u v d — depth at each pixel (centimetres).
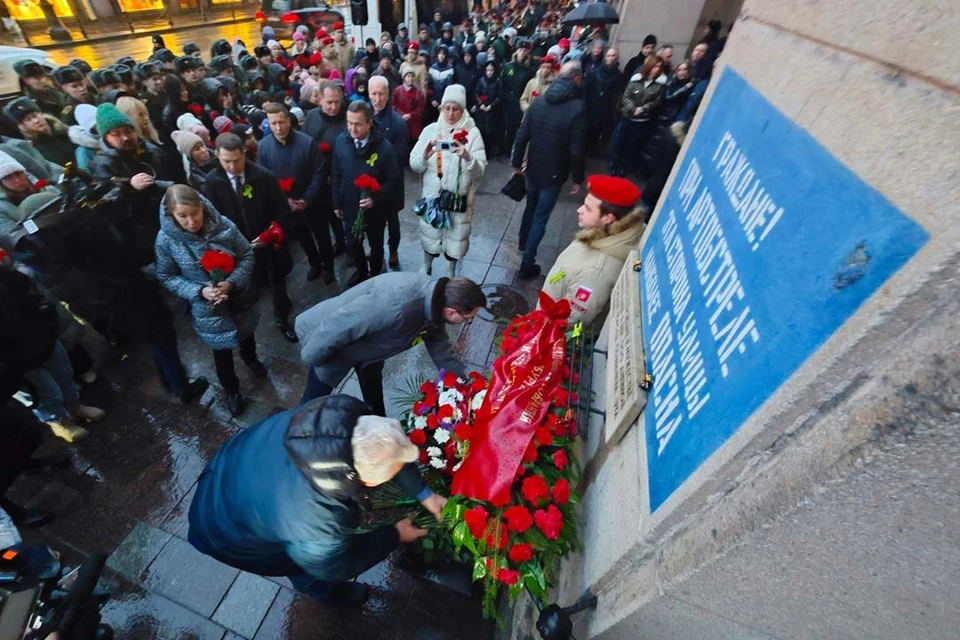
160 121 436
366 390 252
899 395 50
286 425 137
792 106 79
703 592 80
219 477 141
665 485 91
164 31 1884
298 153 340
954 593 59
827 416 58
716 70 133
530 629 163
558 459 147
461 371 223
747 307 78
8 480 202
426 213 343
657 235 152
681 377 98
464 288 184
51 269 213
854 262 55
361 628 195
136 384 295
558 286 205
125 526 223
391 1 955
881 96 57
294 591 204
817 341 59
